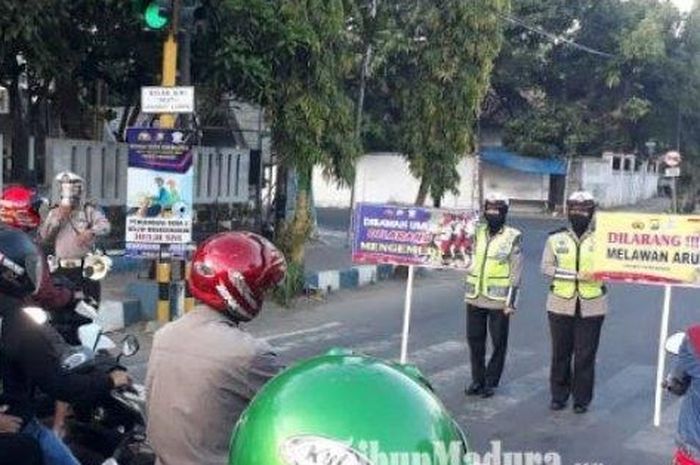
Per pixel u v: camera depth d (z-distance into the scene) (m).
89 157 13.55
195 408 2.96
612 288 16.06
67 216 8.18
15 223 6.89
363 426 1.49
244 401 2.97
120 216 14.27
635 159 43.75
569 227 7.79
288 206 17.83
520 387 8.55
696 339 4.30
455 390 8.31
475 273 8.17
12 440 3.32
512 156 38.75
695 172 43.91
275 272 3.15
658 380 7.46
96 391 3.67
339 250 18.98
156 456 3.06
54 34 12.04
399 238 8.42
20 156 14.49
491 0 15.61
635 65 38.66
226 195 15.77
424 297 14.16
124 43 13.63
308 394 1.54
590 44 38.94
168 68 9.75
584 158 38.75
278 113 12.83
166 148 9.76
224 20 12.19
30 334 3.41
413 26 16.06
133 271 13.40
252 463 1.54
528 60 38.62
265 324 11.16
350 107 13.37
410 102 16.30
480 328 8.16
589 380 7.73
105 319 9.89
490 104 40.88
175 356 3.01
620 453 6.64
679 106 40.06
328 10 12.65
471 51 15.62
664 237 7.46
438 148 16.05
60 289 4.94
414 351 9.88
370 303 13.24
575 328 7.71
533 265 19.22
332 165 13.28
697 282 7.39
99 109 16.31
